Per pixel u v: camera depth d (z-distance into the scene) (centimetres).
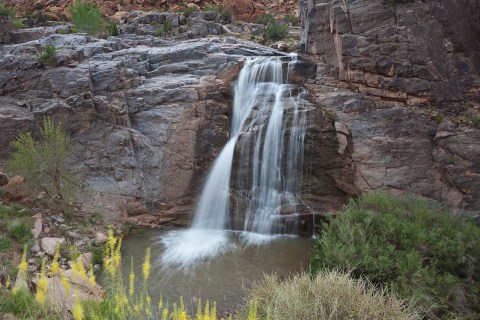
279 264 1039
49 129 1175
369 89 1445
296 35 3073
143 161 1342
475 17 1455
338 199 1330
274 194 1347
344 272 798
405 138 1323
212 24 2967
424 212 1059
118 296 419
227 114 1455
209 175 1362
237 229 1296
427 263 901
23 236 964
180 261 1034
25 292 597
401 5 1444
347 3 1484
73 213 1160
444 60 1405
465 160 1235
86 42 1867
